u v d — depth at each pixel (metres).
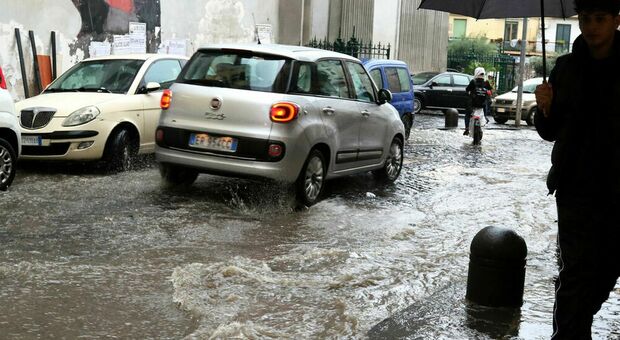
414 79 33.00
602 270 3.99
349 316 5.43
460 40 59.06
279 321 5.33
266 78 9.38
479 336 5.04
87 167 11.78
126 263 6.71
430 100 32.19
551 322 5.37
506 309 5.64
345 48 26.56
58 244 7.26
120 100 11.54
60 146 10.95
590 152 3.86
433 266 7.12
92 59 12.70
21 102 11.45
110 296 5.78
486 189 12.29
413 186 12.20
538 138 23.52
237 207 9.34
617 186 3.83
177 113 9.56
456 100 32.16
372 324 5.34
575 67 3.89
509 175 14.20
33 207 8.83
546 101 3.96
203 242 7.60
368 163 11.31
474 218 9.71
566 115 3.94
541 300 5.92
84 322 5.20
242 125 9.20
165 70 12.69
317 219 9.03
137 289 5.98
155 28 19.69
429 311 5.53
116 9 18.25
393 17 31.45
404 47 35.81
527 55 63.34
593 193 3.88
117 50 18.38
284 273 6.59
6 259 6.66
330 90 10.20
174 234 7.85
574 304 3.97
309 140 9.43
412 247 7.93
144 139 11.87
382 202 10.53
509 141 22.03
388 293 6.14
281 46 10.02
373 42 31.03
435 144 19.73
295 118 9.21
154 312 5.46
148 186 10.36
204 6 21.67
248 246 7.55
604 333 5.17
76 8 17.08
